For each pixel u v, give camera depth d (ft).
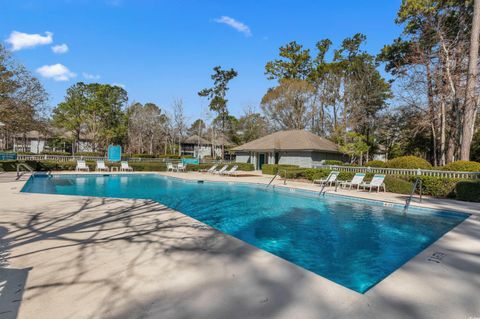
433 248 17.33
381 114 117.80
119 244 16.66
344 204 40.68
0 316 8.93
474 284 12.01
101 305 9.71
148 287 11.13
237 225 29.09
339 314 9.31
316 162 90.84
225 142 177.37
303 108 130.00
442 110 74.54
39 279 11.77
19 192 38.17
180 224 21.61
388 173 53.47
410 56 77.77
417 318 9.19
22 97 80.69
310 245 22.48
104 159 98.07
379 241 23.62
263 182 62.03
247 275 12.39
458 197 39.75
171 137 173.27
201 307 9.64
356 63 117.70
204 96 164.76
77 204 29.63
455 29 71.92
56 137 143.84
